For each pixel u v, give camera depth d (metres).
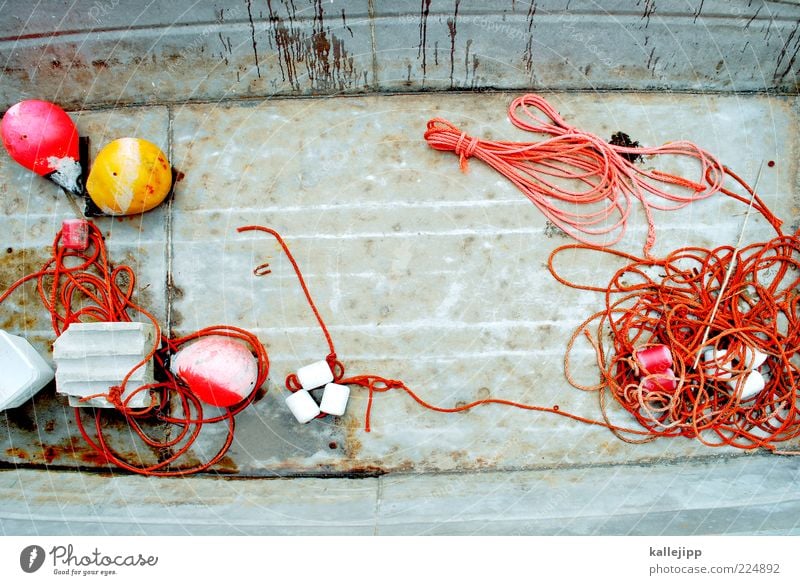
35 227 4.32
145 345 3.92
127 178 3.83
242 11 4.02
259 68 4.30
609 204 4.29
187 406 4.15
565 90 4.41
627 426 4.22
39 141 3.98
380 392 4.23
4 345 3.93
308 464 4.21
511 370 4.23
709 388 4.21
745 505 3.79
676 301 4.15
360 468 4.21
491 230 4.29
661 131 4.38
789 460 4.15
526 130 4.32
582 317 4.25
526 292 4.26
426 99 4.40
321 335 4.23
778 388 4.23
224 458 4.21
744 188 4.34
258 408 4.21
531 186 4.21
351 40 4.18
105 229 4.29
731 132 4.39
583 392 4.23
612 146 4.21
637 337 4.13
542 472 4.18
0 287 4.31
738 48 4.22
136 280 4.26
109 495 4.04
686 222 4.32
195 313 4.25
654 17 4.07
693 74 4.39
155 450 4.23
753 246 4.21
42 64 4.26
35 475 4.18
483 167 4.32
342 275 4.27
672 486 4.02
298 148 4.35
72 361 3.84
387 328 4.25
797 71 4.34
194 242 4.28
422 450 4.21
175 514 3.89
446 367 4.23
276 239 4.29
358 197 4.31
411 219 4.29
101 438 4.14
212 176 4.33
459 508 3.91
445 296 4.26
